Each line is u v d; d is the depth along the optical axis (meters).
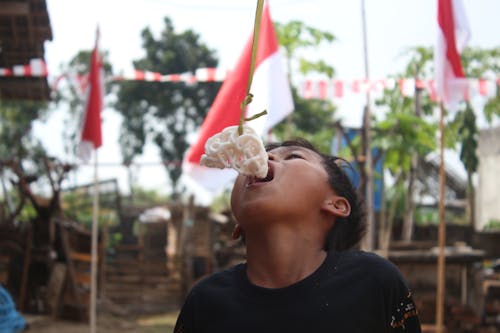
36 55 11.07
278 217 1.95
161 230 30.03
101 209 24.61
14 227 14.39
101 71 8.96
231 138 1.88
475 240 20.56
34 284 14.30
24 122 31.39
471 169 13.65
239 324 1.94
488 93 8.10
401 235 18.06
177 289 21.73
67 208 23.52
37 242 14.27
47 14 9.87
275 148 2.29
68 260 14.43
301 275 1.97
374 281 1.96
